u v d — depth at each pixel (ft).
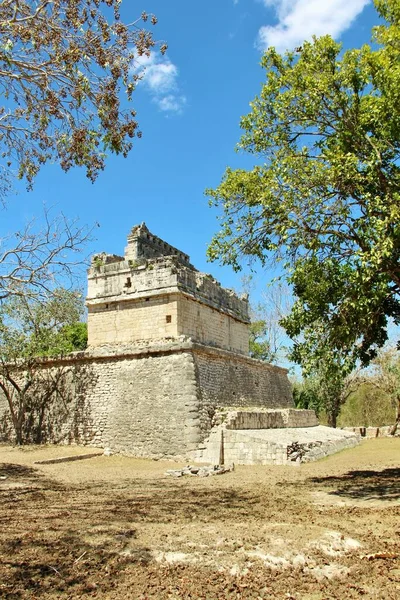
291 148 46.26
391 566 23.73
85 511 33.63
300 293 45.50
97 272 90.84
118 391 76.64
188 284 87.35
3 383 90.07
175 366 72.79
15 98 36.37
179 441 68.85
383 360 132.36
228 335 101.09
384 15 43.32
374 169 39.65
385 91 40.50
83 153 36.78
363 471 58.23
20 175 39.01
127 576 21.80
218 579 21.76
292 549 25.52
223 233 45.93
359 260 37.35
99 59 35.17
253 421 76.69
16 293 42.83
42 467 62.18
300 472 57.67
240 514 33.22
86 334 117.39
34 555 23.76
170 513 33.19
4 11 34.40
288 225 40.93
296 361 44.27
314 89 42.57
